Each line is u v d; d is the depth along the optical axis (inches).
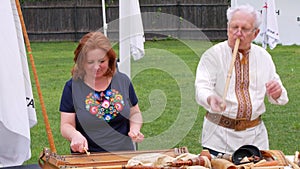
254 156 105.5
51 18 712.4
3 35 141.6
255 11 126.7
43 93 390.0
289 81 428.5
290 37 676.7
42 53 607.8
